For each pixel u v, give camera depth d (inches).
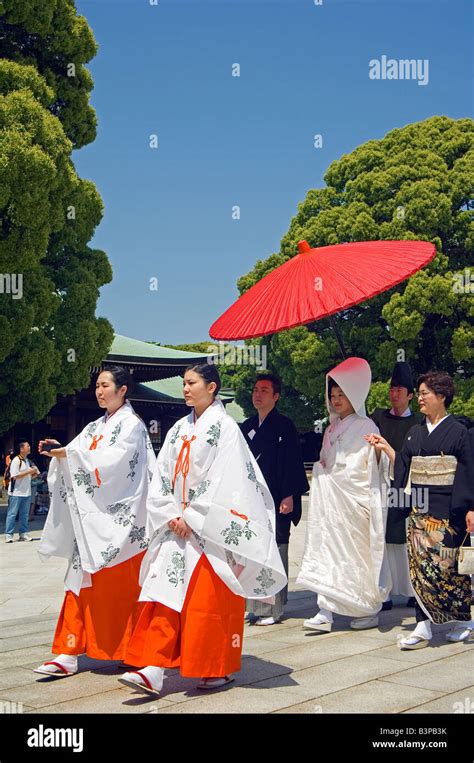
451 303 959.6
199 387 172.4
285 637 215.3
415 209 997.8
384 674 173.2
